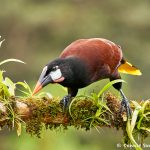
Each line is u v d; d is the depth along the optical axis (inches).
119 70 411.8
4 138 792.9
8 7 1104.2
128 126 335.9
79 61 354.3
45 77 346.0
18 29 1101.7
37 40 1101.7
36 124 328.2
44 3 1122.0
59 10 1103.0
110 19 1123.3
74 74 351.3
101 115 336.5
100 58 362.6
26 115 325.1
